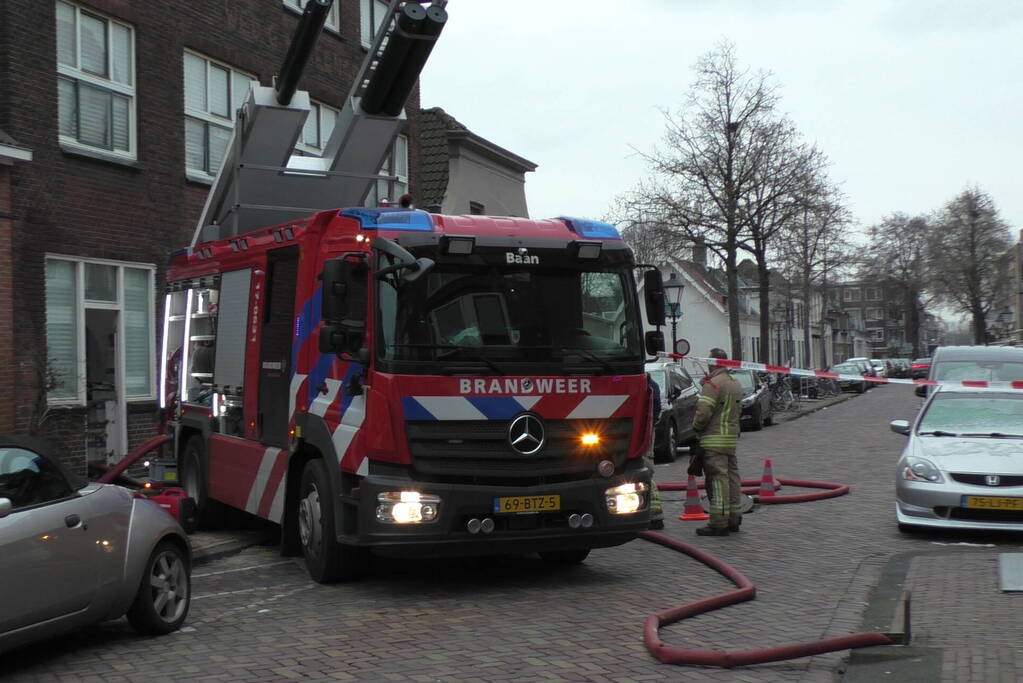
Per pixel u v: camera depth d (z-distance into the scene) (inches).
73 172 599.2
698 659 251.0
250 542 429.4
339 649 266.1
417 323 319.3
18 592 232.1
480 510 319.0
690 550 396.8
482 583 351.6
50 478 253.9
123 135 642.2
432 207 387.9
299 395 364.5
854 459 781.3
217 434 440.1
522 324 329.7
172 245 676.1
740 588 333.1
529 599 326.3
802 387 1831.9
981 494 421.1
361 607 315.3
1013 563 367.2
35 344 567.8
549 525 329.4
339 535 334.3
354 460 325.4
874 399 1889.8
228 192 489.7
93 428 620.7
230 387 426.0
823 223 1529.3
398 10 448.8
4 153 527.8
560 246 339.3
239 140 470.0
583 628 288.4
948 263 3159.5
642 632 282.8
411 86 466.6
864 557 397.4
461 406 319.6
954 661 245.4
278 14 785.6
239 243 425.4
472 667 248.8
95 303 618.5
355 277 327.9
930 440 457.4
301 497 361.4
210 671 246.5
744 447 918.4
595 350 338.0
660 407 772.0
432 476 318.3
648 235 1392.7
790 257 1476.4
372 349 320.2
